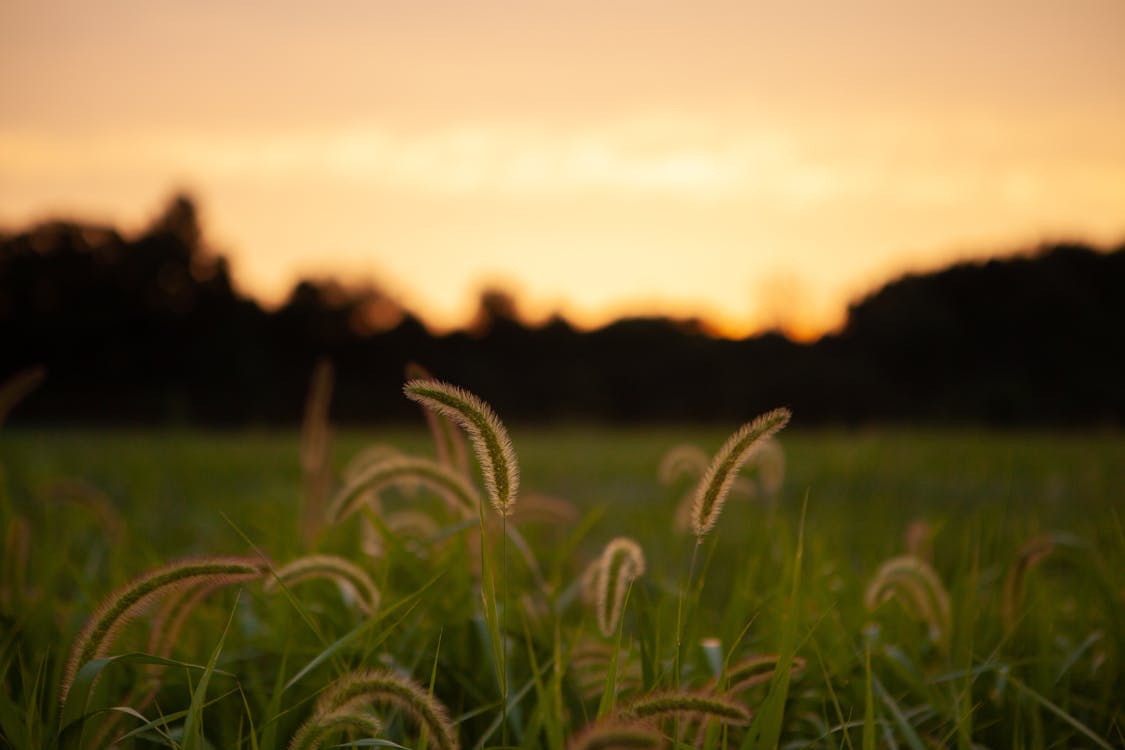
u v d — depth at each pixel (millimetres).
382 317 46000
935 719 3152
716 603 4754
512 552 4156
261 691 2979
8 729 2434
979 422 33094
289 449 17156
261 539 5168
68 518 5676
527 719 3049
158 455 15117
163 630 2785
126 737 2408
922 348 38969
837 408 39062
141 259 43062
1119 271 36844
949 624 3467
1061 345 36531
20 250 42375
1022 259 38312
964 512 7941
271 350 44594
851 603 3877
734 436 2420
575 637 3039
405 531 4082
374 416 41688
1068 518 6961
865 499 9711
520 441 22766
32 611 3535
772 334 42469
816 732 3152
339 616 3568
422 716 2096
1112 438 19297
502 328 46969
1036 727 2893
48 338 41906
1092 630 3797
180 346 43188
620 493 11477
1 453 11281
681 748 2336
